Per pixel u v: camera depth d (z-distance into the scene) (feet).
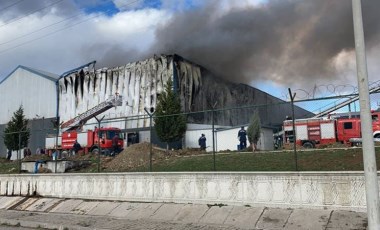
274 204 46.75
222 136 105.70
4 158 128.67
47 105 204.44
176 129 103.35
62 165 83.71
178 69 173.47
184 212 50.31
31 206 64.80
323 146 102.58
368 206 29.55
